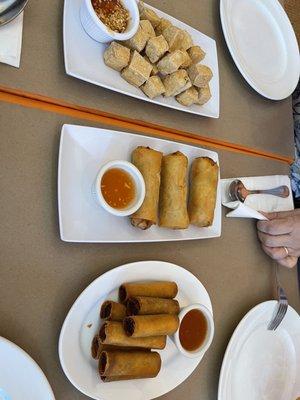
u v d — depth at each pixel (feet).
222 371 1.75
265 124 2.22
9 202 1.35
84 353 1.44
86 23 1.50
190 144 1.87
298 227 2.04
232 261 1.96
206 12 2.01
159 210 1.67
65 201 1.43
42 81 1.46
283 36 2.31
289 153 2.34
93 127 1.53
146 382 1.56
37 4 1.47
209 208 1.75
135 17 1.55
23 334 1.33
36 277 1.38
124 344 1.44
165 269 1.64
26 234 1.37
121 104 1.65
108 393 1.46
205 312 1.67
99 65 1.56
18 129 1.39
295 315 2.09
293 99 2.53
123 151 1.60
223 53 2.06
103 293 1.48
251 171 2.11
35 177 1.40
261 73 2.19
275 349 2.04
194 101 1.79
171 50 1.69
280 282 2.16
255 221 2.08
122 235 1.56
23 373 1.24
